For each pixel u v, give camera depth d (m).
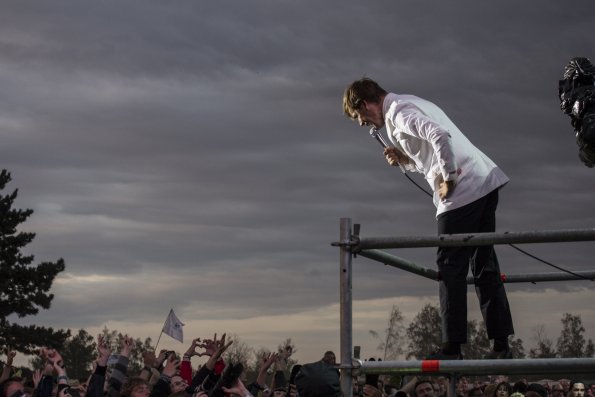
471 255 5.68
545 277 6.07
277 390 9.59
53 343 46.62
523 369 4.49
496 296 5.64
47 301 47.94
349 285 4.58
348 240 4.58
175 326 12.60
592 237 4.35
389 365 4.54
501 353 5.65
